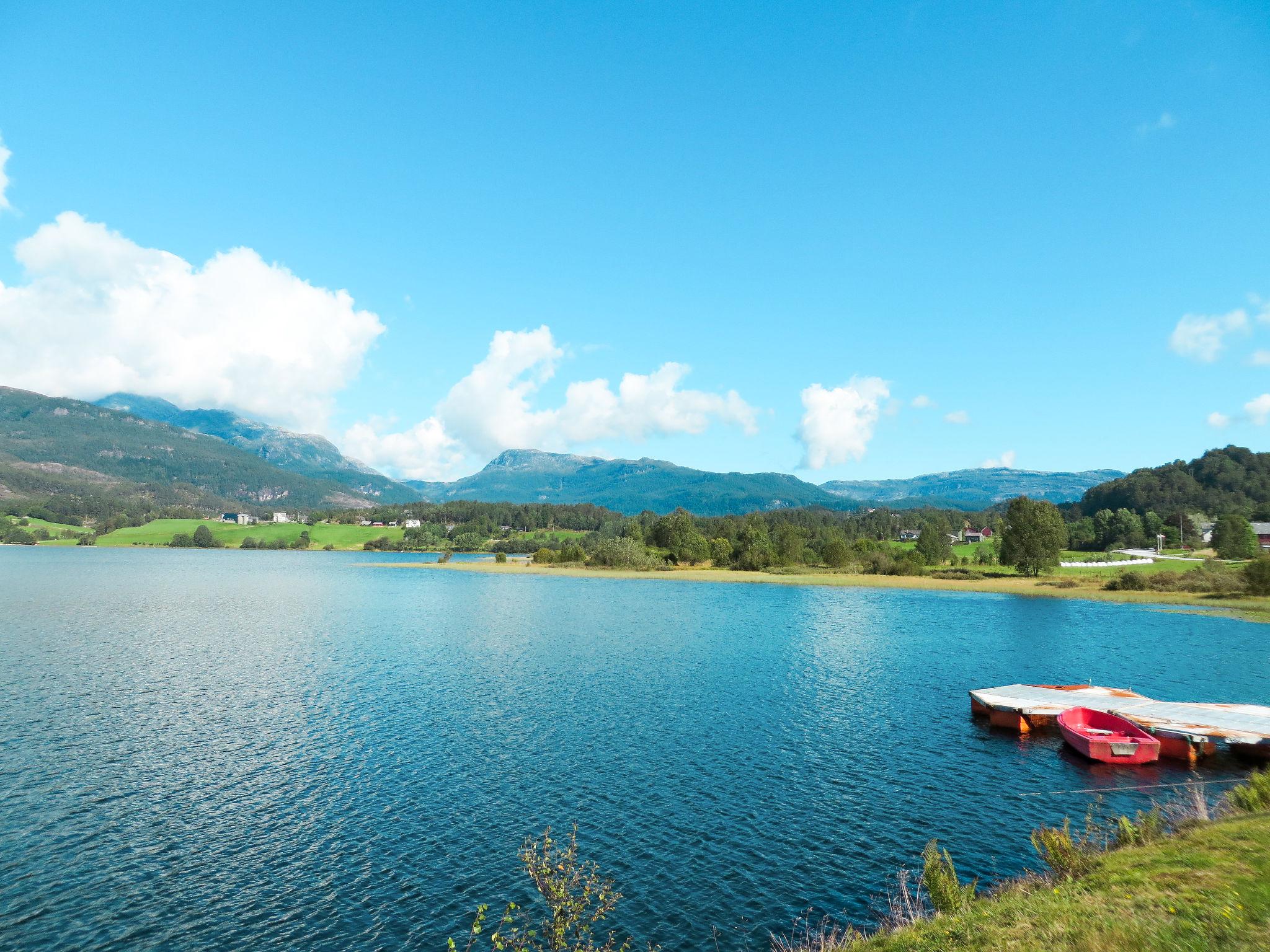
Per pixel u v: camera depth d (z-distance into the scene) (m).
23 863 25.28
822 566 184.62
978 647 71.81
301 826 28.27
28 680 52.53
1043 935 14.12
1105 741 36.25
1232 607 106.69
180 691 49.75
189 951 20.42
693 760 36.16
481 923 21.66
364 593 128.12
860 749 38.31
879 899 22.86
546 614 98.06
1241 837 18.14
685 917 21.84
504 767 34.84
